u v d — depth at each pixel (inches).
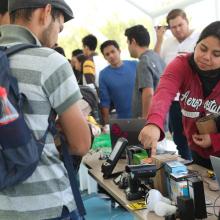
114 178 71.9
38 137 41.3
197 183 50.9
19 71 40.7
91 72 156.6
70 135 44.2
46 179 41.9
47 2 44.6
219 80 65.7
